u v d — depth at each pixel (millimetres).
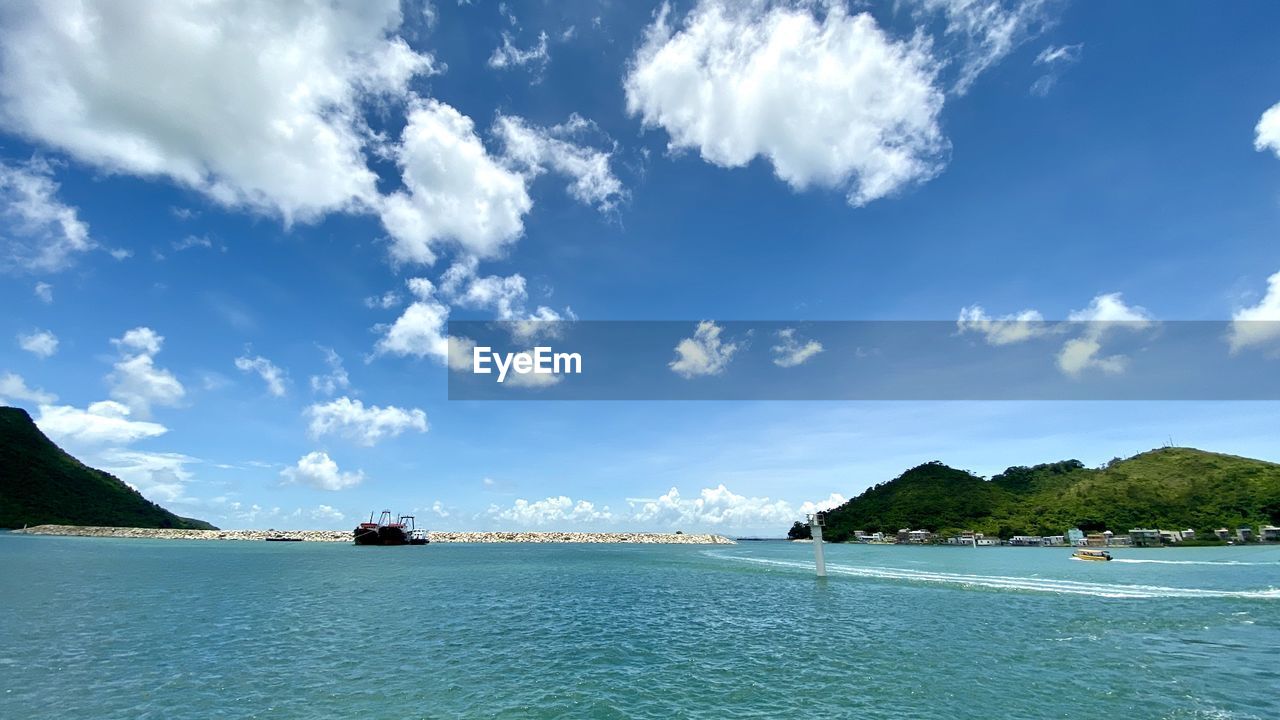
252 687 17891
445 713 15664
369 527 143250
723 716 15336
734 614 32312
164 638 24875
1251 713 15062
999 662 20453
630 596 40781
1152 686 17422
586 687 18016
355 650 22906
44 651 22422
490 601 37781
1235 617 28688
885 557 91562
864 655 21875
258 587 43625
